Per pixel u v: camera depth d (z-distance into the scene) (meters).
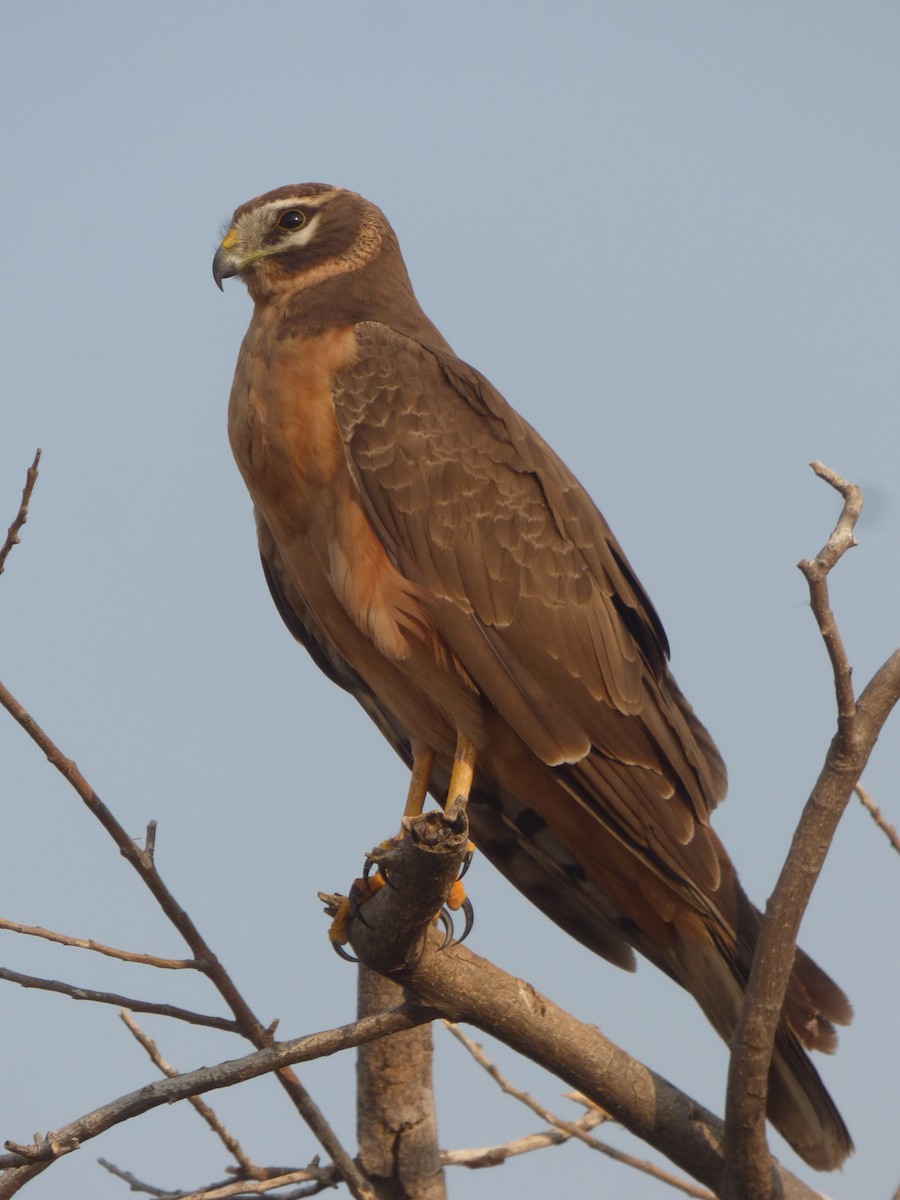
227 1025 8.05
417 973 7.89
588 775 9.88
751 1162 7.90
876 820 9.23
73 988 7.80
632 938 10.42
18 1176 7.11
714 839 10.00
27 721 7.94
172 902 8.11
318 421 10.14
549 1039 8.10
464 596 9.99
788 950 7.48
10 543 8.07
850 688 7.05
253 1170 9.16
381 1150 9.91
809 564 6.87
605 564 10.48
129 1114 7.30
